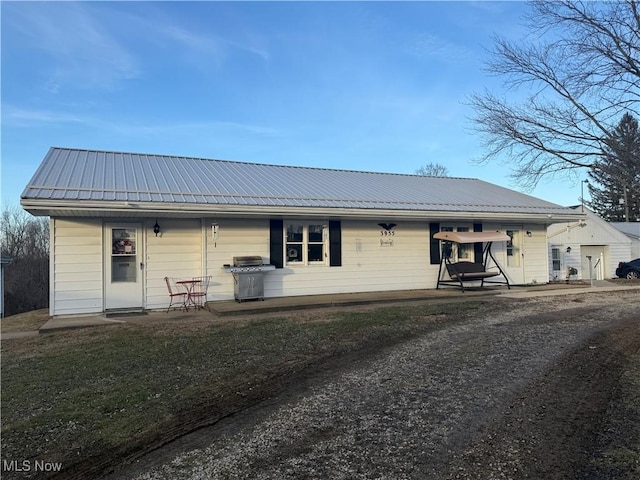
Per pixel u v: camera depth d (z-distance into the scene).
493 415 4.14
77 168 11.85
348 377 5.33
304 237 13.03
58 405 4.49
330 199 12.73
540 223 16.98
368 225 13.91
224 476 3.11
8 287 27.86
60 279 10.34
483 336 7.52
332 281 13.31
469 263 14.84
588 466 3.19
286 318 9.51
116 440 3.70
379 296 12.68
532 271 16.98
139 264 11.06
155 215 10.59
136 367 5.86
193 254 11.67
